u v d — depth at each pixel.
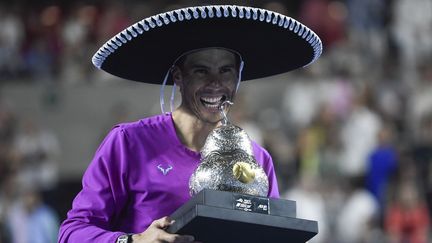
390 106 44.69
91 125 51.38
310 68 45.66
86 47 54.28
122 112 49.12
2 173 40.03
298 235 11.83
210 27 12.98
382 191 37.91
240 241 12.11
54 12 56.09
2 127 46.88
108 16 54.62
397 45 50.75
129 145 13.24
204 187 12.13
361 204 35.47
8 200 36.72
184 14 12.59
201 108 13.16
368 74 48.22
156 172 13.12
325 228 34.84
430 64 46.94
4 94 52.72
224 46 13.29
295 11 58.62
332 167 37.25
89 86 52.34
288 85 49.94
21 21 55.72
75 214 12.98
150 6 55.09
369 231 35.12
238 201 11.48
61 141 50.84
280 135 41.97
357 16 52.66
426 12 51.91
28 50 54.91
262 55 13.80
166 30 12.98
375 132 40.38
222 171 12.08
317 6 52.09
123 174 13.12
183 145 13.30
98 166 13.19
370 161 38.56
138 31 12.82
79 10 55.72
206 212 11.22
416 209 35.59
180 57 13.44
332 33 51.53
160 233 11.55
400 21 51.75
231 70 13.34
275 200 11.65
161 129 13.41
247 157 12.34
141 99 51.34
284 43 13.55
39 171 42.41
